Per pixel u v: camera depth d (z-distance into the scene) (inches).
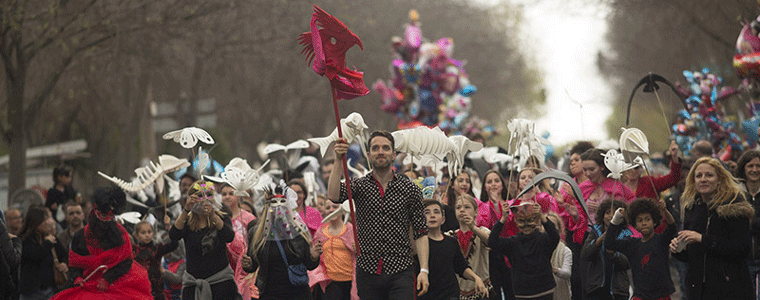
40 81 915.4
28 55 773.3
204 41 929.5
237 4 880.9
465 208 374.0
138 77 1006.4
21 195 682.2
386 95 890.1
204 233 358.0
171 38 859.4
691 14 1027.9
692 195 333.1
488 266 384.8
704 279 322.3
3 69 889.5
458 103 862.5
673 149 414.9
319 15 298.5
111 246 348.2
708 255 322.7
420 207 311.0
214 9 836.0
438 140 407.8
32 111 794.8
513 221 374.6
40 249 465.7
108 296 346.3
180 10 848.9
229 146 1907.0
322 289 398.0
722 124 618.8
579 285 399.9
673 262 488.7
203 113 1171.9
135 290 354.9
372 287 308.7
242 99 1588.3
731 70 1046.4
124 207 353.7
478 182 535.2
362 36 1343.5
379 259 306.3
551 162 649.0
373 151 307.0
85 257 346.9
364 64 1456.7
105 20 777.6
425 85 864.3
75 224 481.7
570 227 406.0
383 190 307.9
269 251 354.0
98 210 347.9
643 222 349.7
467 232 379.6
